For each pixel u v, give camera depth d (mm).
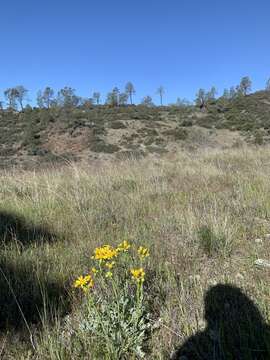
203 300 3180
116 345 2590
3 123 47844
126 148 38594
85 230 5094
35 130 42375
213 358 2576
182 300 3152
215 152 14156
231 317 2957
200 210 5773
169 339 2777
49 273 3650
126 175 9055
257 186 7211
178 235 4832
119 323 2666
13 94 60719
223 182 8117
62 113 54062
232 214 5621
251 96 66750
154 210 5988
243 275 3693
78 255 4145
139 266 3662
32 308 3135
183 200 6582
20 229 5094
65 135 41844
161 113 57031
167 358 2625
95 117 51688
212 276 3703
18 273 3621
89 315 2771
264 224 5184
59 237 4852
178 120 51500
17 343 2764
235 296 3229
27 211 5809
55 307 3092
